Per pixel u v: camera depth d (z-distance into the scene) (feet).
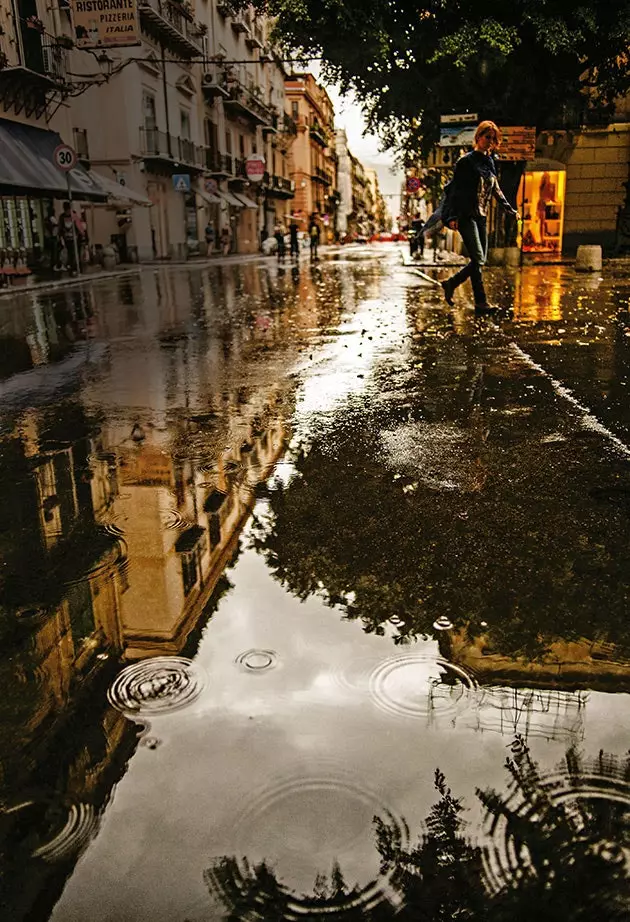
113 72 82.48
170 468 10.80
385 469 10.31
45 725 4.85
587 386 15.03
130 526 8.50
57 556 7.72
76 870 3.66
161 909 3.43
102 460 11.35
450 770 4.27
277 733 4.66
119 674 5.41
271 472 10.39
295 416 13.78
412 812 3.95
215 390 16.61
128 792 4.17
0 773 4.40
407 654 5.58
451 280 28.32
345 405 14.49
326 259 116.37
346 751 4.47
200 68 134.10
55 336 27.73
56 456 11.68
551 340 21.43
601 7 59.72
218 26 143.43
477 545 7.55
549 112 70.13
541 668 5.34
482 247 27.17
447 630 5.92
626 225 77.25
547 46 57.82
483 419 12.85
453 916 3.36
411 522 8.27
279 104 214.28
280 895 3.48
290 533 8.09
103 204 86.89
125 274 78.89
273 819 3.93
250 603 6.47
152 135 108.37
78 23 69.46
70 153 68.13
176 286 57.31
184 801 4.09
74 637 6.01
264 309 35.68
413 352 20.40
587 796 4.05
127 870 3.65
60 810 4.06
